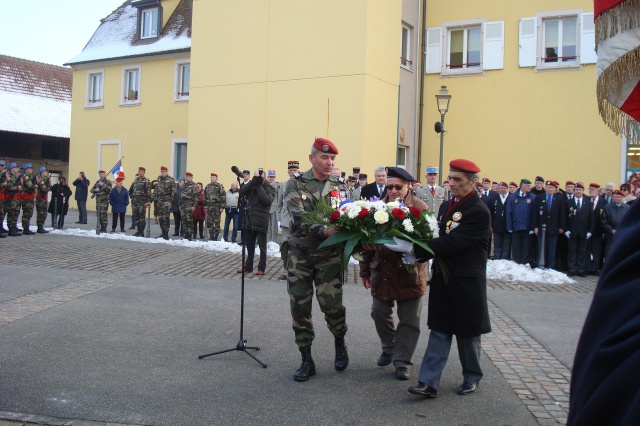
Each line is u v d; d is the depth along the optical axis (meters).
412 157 20.08
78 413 4.52
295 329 5.45
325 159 5.46
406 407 4.75
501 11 18.95
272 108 19.05
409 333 5.45
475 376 5.09
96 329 7.02
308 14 18.36
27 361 5.75
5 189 16.28
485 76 19.23
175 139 26.50
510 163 18.86
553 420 4.53
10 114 36.47
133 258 12.87
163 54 26.59
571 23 18.23
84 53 29.33
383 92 18.25
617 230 1.21
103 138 28.62
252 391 5.07
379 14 17.95
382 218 4.86
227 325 7.39
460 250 4.78
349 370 5.71
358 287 10.23
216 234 16.64
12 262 11.63
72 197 29.86
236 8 19.81
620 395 1.03
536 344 6.89
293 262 5.41
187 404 4.74
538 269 12.47
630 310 1.08
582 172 17.95
